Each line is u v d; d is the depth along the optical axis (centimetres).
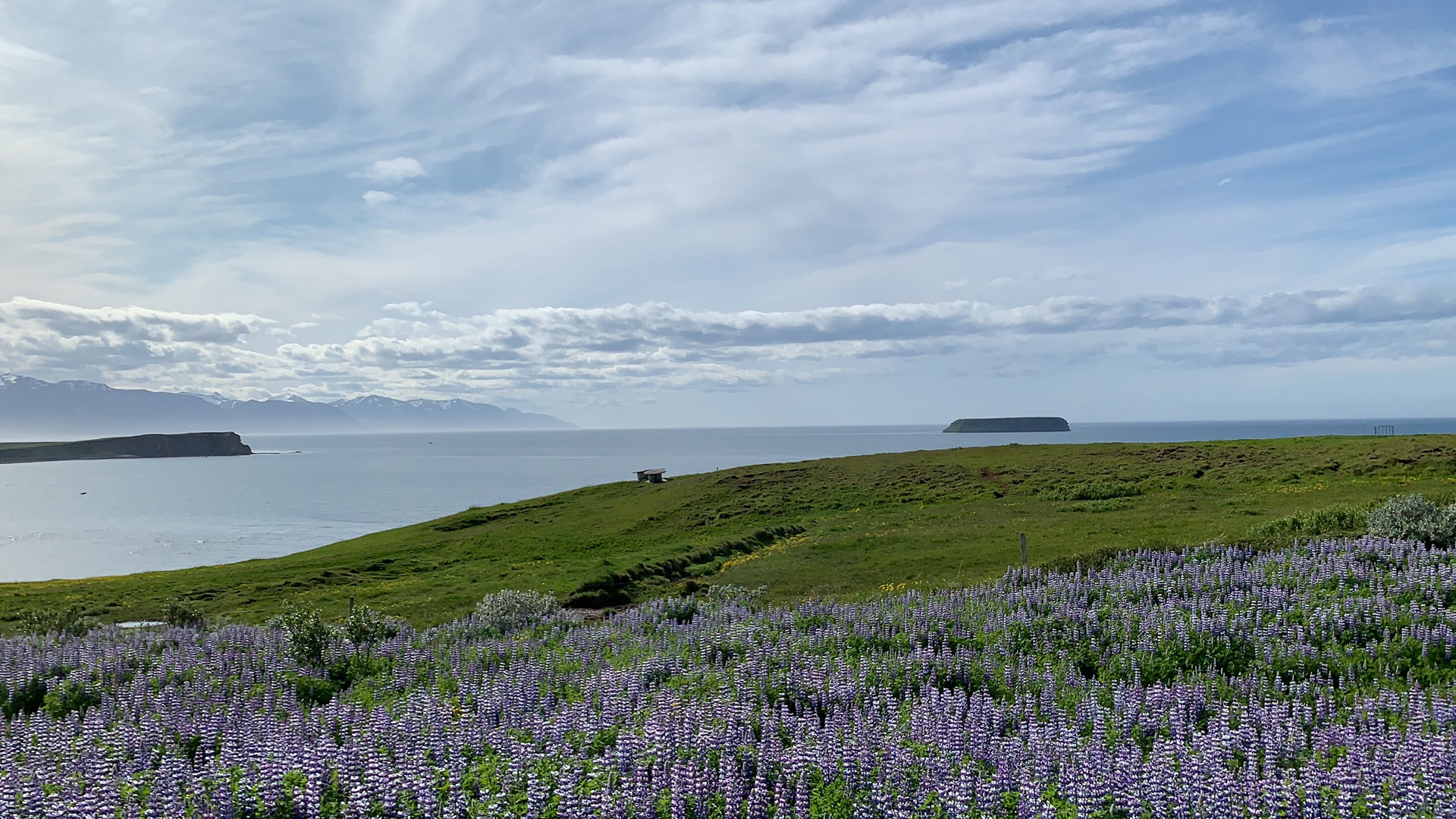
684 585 4922
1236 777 1309
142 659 2416
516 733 1577
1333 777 1271
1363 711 1602
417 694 1928
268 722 1673
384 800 1217
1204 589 2572
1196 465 8038
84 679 2184
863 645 2255
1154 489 7269
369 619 2828
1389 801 1220
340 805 1250
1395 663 1928
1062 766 1327
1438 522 3203
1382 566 2709
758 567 5212
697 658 2200
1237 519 5231
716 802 1259
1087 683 1900
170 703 1903
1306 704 1698
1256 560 2933
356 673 2320
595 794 1237
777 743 1454
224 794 1222
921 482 8738
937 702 1703
